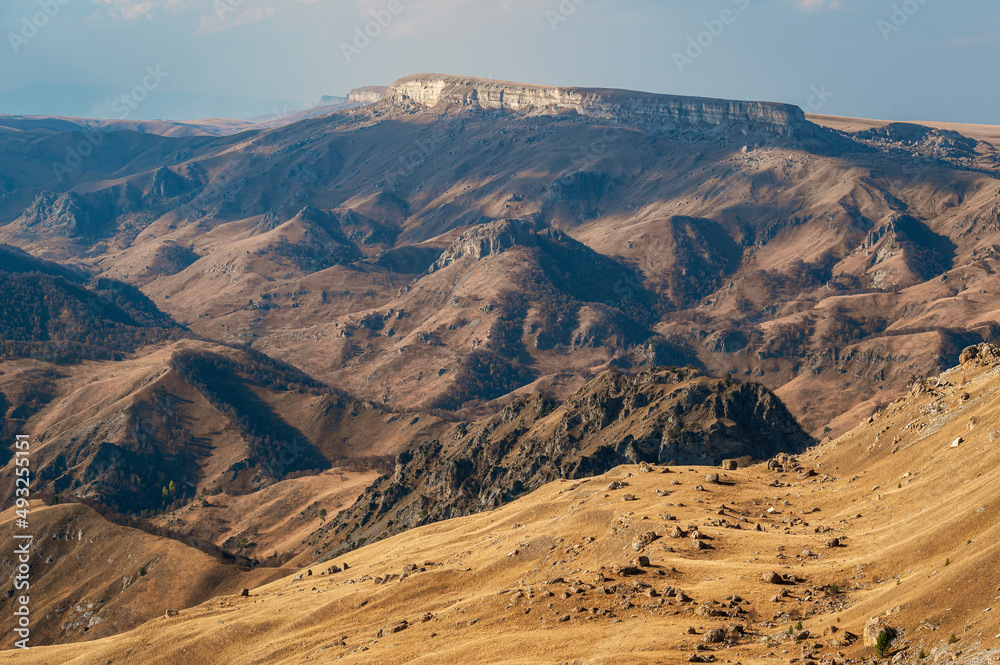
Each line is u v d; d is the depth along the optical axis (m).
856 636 74.62
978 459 100.81
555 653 91.56
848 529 107.94
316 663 117.25
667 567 107.69
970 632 64.81
